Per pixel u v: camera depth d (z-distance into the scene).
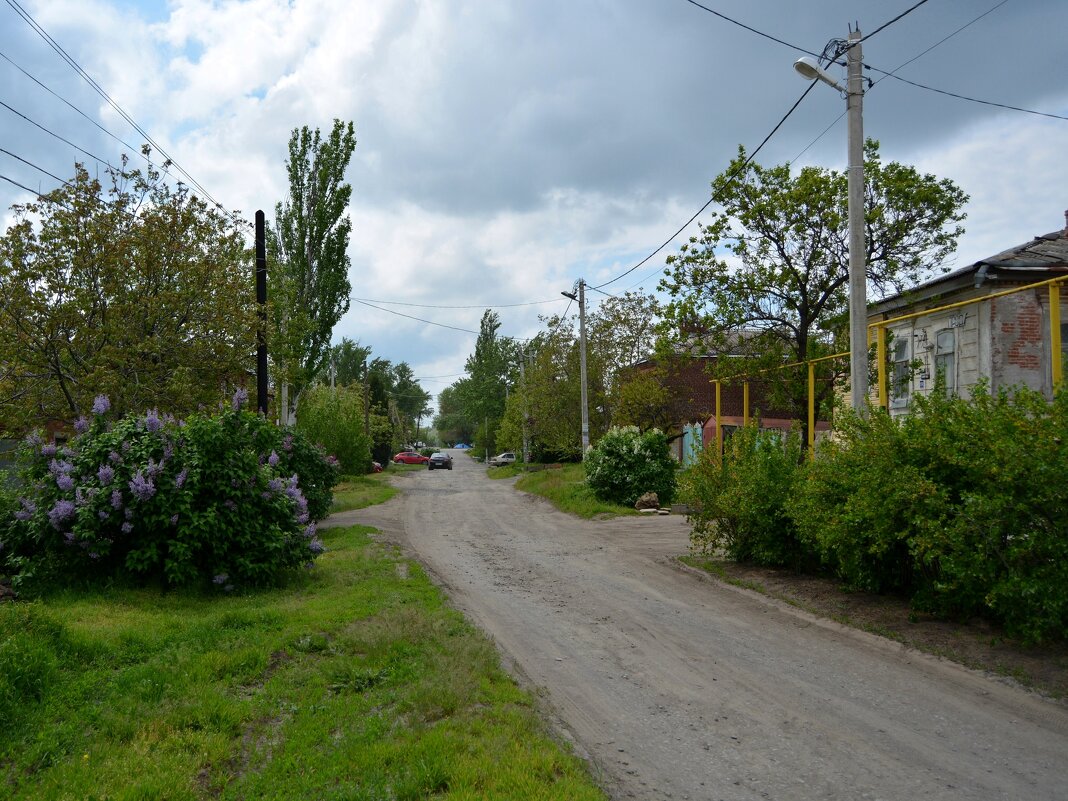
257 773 4.40
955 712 5.56
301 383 26.62
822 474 8.95
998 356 13.55
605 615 8.97
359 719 5.21
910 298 15.70
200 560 9.68
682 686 6.32
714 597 9.87
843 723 5.41
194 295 15.86
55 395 15.20
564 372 39.44
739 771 4.64
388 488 34.28
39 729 4.85
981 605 7.30
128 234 15.34
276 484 10.38
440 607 8.89
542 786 4.09
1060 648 6.42
